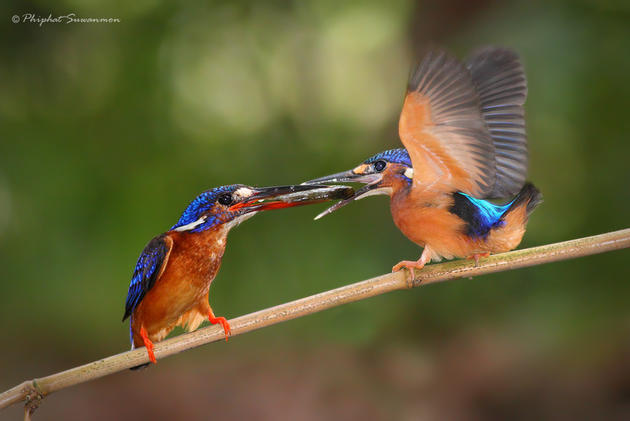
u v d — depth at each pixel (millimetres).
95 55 12625
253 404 11469
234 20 13766
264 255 12164
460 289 11688
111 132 12312
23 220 11875
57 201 11867
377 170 5898
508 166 5531
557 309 10922
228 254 12188
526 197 5352
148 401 12031
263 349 12953
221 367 12750
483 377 10641
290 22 14227
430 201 5465
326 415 11023
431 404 10641
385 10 14523
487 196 5207
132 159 12219
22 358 12422
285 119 13789
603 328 10492
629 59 10477
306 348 12609
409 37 13438
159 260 5801
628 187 10523
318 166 13016
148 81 12641
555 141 10680
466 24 12414
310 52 14375
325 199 5906
